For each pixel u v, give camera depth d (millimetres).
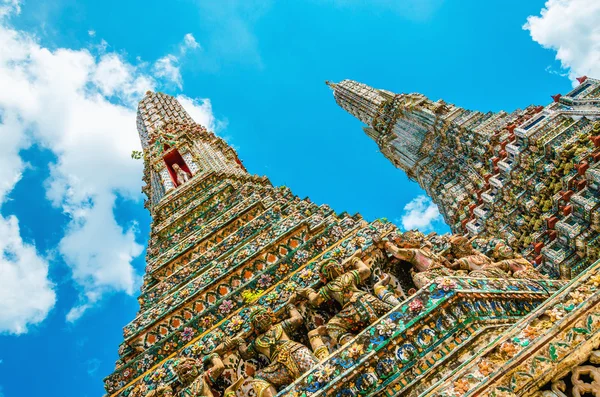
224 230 15742
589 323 6094
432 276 8422
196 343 9820
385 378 6852
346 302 8789
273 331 8797
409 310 7348
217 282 11773
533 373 5875
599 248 27219
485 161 40312
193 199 21172
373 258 9773
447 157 47906
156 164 29234
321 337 8523
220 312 10734
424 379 6656
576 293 6488
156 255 17641
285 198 18047
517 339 6289
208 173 23203
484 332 6953
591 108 30391
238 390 8555
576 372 5805
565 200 29562
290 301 9375
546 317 6445
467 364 6312
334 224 11672
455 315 7117
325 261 9547
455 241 10148
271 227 13039
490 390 5883
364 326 8398
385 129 62906
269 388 7855
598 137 28438
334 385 6910
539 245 30797
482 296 7438
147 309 12688
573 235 28281
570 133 30953
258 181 23625
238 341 9094
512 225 35250
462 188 44656
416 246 9703
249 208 16094
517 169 34656
